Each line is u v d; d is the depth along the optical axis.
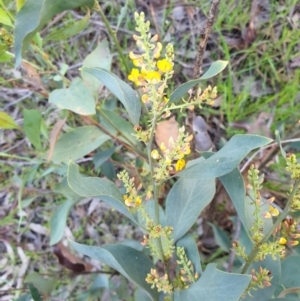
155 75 0.21
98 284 0.44
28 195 0.59
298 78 0.63
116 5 0.70
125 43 0.68
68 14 0.70
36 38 0.35
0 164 0.65
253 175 0.24
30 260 0.62
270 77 0.65
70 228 0.63
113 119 0.44
